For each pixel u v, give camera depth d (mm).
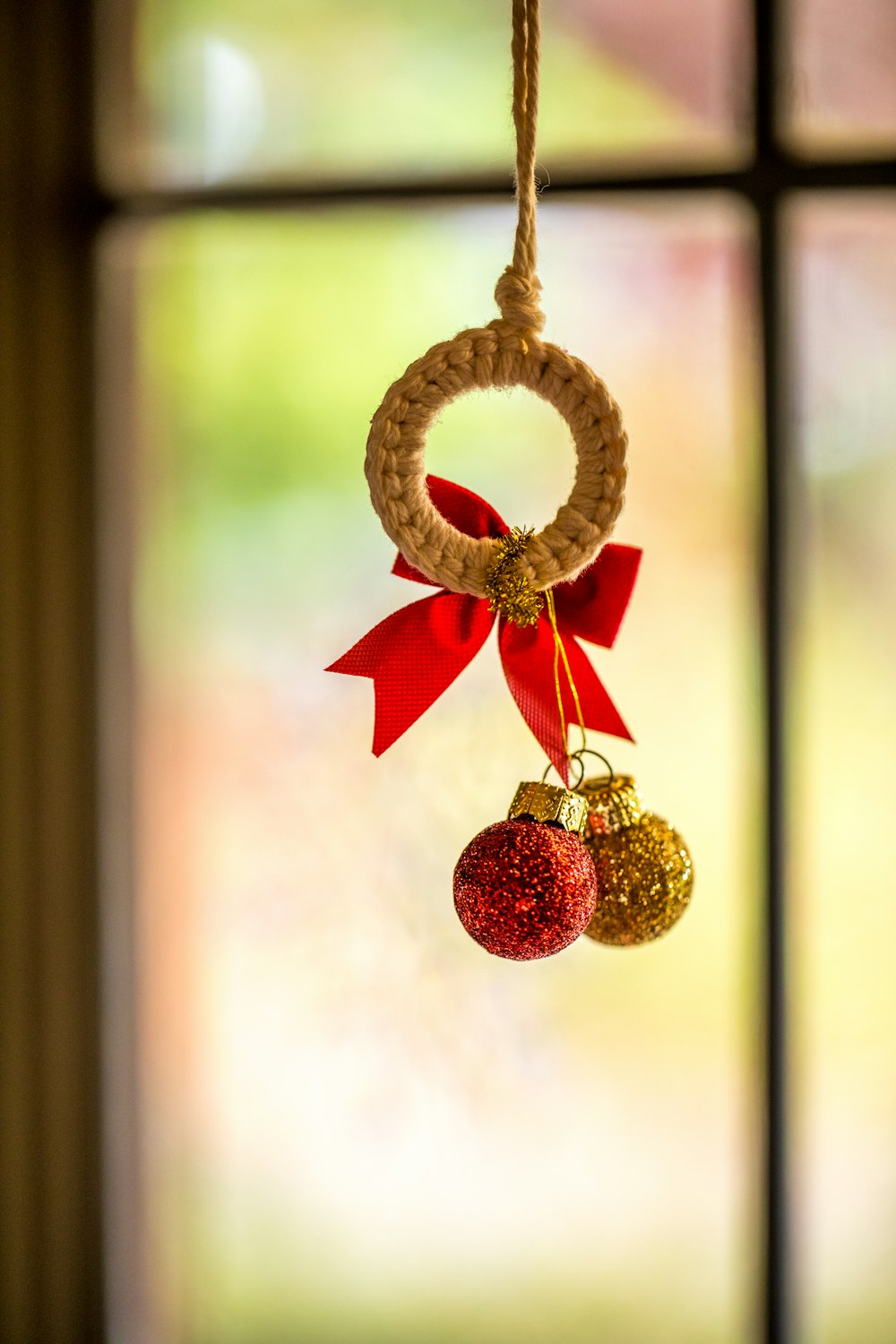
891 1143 901
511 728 920
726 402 890
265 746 968
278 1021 977
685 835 906
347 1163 975
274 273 945
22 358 906
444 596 552
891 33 857
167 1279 994
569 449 893
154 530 975
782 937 861
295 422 949
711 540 896
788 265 848
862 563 879
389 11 913
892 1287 901
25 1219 896
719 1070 918
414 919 953
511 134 882
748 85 852
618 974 932
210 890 979
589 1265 946
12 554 893
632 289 892
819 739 888
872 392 873
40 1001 917
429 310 922
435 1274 967
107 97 955
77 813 956
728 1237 925
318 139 930
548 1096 947
